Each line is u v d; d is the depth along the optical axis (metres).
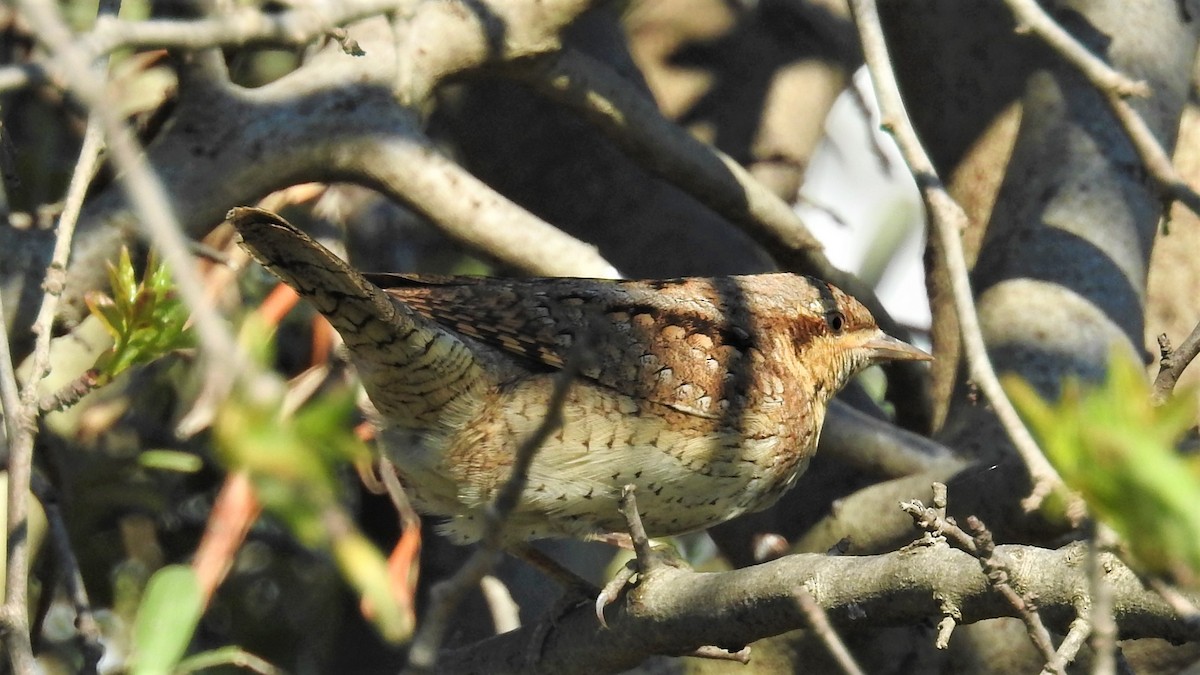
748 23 12.73
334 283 6.77
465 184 8.60
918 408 10.68
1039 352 9.31
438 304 7.91
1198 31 10.57
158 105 8.73
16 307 7.90
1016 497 7.90
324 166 8.50
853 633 9.40
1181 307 10.80
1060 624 5.21
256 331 6.22
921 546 5.52
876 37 6.86
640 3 12.59
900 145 6.69
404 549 7.98
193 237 8.27
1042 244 9.76
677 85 12.71
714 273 11.25
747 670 9.48
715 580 6.27
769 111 12.52
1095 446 3.67
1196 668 9.71
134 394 9.05
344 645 10.09
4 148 8.20
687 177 9.61
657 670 9.66
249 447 4.47
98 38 5.11
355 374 8.38
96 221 8.04
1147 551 3.68
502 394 7.65
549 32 9.02
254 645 9.77
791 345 8.91
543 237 8.65
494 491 7.75
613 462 7.85
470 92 11.47
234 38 5.70
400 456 7.75
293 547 9.94
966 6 10.69
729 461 8.20
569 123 11.35
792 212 9.97
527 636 7.46
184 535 9.86
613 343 7.92
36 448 7.59
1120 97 7.40
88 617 6.06
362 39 8.86
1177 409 3.68
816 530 9.25
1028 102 10.29
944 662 9.41
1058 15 10.35
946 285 10.64
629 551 10.96
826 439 9.35
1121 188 9.81
